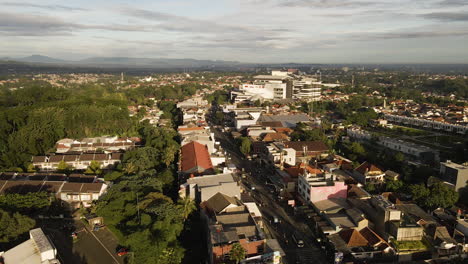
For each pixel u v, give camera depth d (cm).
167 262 7556
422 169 12512
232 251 7150
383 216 8581
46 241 7431
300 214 10269
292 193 11625
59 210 10212
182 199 9906
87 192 10881
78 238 9088
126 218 9588
